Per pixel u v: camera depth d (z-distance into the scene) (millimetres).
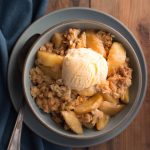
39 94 483
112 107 489
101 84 479
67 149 525
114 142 542
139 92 490
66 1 526
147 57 545
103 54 487
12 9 501
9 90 489
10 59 487
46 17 488
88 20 490
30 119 500
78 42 482
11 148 486
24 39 488
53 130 478
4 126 504
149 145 546
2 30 503
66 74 467
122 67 490
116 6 539
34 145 516
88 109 477
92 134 487
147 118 547
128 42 493
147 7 544
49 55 474
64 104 480
